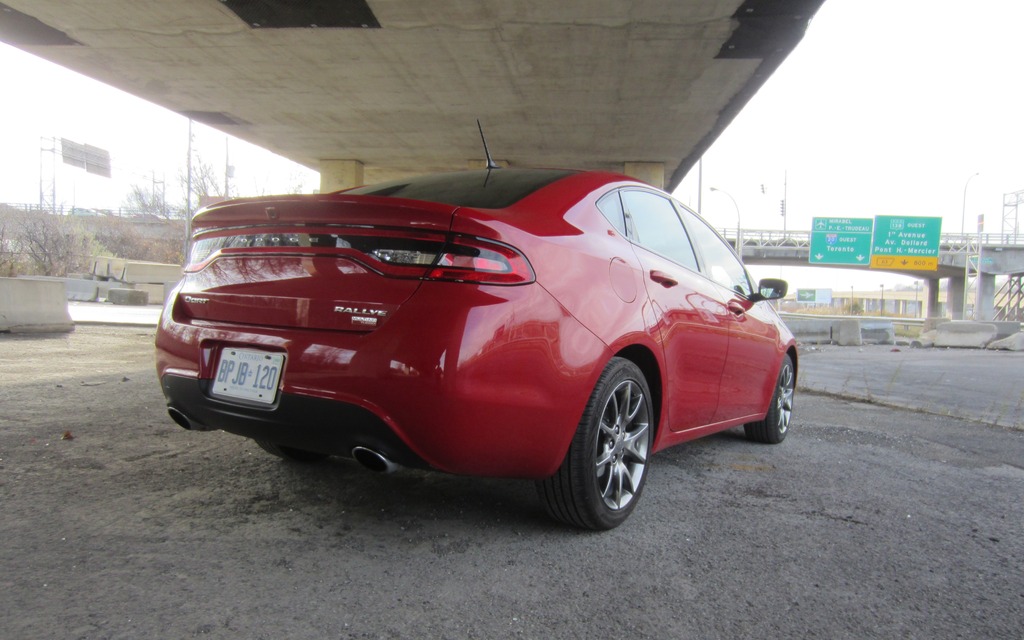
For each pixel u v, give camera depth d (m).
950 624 2.14
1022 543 2.88
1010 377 10.05
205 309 2.71
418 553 2.52
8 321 10.03
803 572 2.49
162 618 1.97
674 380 3.23
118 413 4.68
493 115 15.48
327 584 2.24
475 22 10.38
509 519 2.91
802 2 9.51
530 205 2.73
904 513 3.21
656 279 3.15
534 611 2.12
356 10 10.12
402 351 2.22
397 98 14.48
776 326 4.64
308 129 17.41
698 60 11.69
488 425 2.28
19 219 32.25
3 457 3.51
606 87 13.27
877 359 13.59
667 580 2.38
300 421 2.40
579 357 2.52
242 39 11.41
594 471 2.67
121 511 2.81
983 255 48.97
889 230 38.00
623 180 3.39
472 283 2.28
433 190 3.07
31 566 2.27
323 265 2.43
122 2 10.12
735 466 4.01
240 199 2.68
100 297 25.08
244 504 2.96
